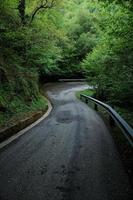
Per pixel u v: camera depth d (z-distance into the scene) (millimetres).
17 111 12500
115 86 17250
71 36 48312
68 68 46812
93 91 32375
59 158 6633
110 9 12375
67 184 5125
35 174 5586
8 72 15031
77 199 4578
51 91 32219
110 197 4652
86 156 6816
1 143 8094
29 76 19422
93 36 47750
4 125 9656
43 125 11234
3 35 14969
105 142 8312
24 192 4793
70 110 16891
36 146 7727
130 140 6805
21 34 15484
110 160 6523
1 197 4613
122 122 8352
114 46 13883
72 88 36906
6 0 13891
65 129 10289
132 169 5992
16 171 5746
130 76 13977
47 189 4914
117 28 12188
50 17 24250
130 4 9633
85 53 47719
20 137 8898
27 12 19797
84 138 8789
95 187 5020
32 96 17703
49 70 37906
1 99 11828
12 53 17562
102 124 11648
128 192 4840
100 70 21703
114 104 21375
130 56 13211
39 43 18844
